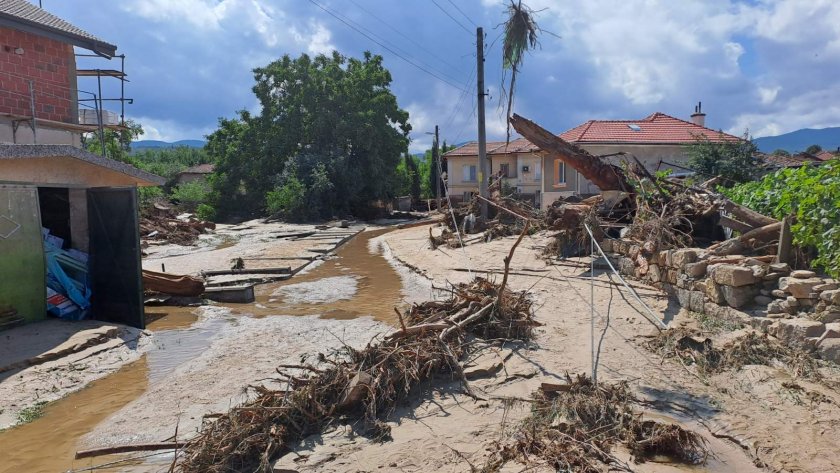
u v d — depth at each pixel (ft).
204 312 36.42
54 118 58.49
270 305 38.40
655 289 31.99
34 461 16.80
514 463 14.76
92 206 33.01
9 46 54.13
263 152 129.08
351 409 18.71
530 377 20.70
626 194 44.65
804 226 23.38
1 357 24.52
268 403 18.28
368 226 114.93
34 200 30.32
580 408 17.24
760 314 23.32
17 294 29.53
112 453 17.08
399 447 16.26
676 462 14.98
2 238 28.71
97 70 65.82
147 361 26.25
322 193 122.72
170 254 65.82
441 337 22.45
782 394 17.92
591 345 23.72
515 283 38.04
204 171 176.86
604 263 40.09
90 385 23.13
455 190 152.56
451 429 17.13
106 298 32.58
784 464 14.34
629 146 76.07
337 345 27.14
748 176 60.54
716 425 16.53
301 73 129.49
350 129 128.26
